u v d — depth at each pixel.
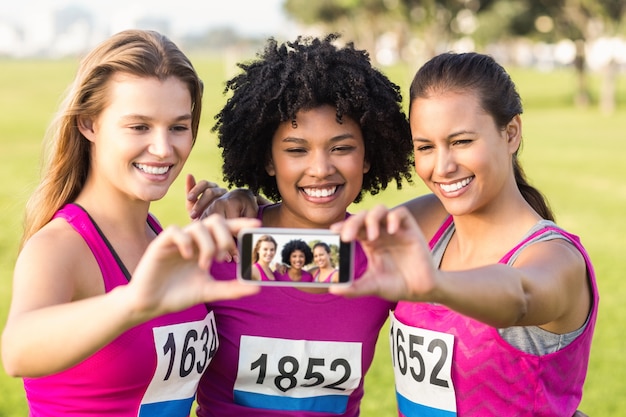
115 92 2.97
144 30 3.14
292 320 3.33
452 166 3.02
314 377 3.35
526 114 37.03
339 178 3.32
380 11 50.78
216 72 59.19
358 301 3.36
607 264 10.12
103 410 3.00
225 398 3.42
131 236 3.18
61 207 3.16
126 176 3.01
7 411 5.73
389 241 2.16
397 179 3.77
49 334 2.27
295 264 2.23
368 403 5.88
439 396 3.12
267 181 3.76
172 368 3.08
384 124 3.38
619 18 37.69
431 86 3.05
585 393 6.14
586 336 3.06
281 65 3.34
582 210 14.04
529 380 3.01
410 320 3.21
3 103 38.31
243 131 3.51
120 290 2.19
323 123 3.24
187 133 3.09
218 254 2.10
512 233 3.14
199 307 3.21
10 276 9.20
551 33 44.31
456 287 2.23
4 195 14.90
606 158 21.61
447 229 3.36
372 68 3.41
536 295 2.56
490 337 3.00
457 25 43.91
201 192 3.65
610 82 38.72
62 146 3.12
